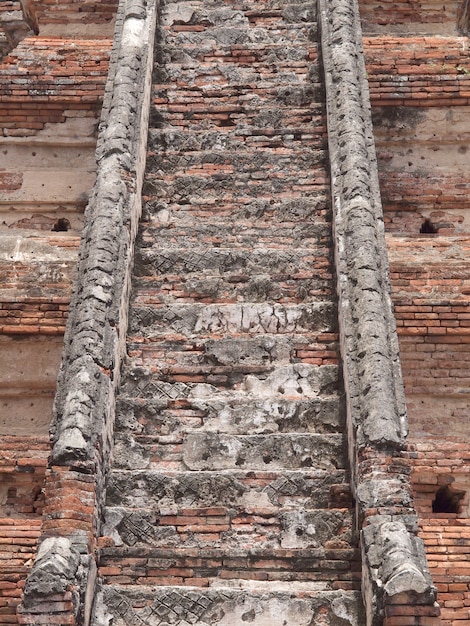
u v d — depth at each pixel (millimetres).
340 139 10266
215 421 8602
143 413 8617
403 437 7781
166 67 12008
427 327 11562
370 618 6938
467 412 11414
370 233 9195
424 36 15562
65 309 11625
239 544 7820
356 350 8328
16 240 12336
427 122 13539
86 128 13766
